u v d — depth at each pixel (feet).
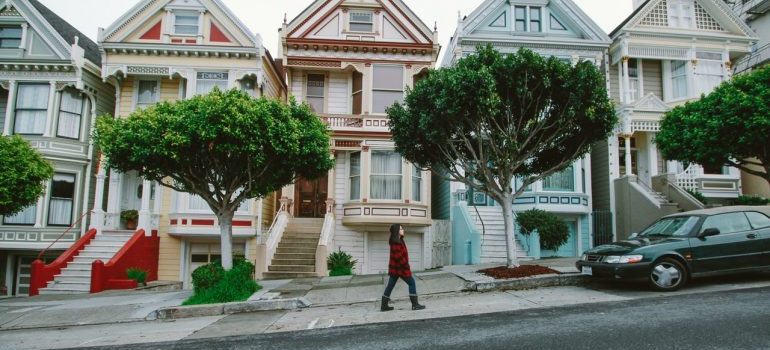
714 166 49.83
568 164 41.98
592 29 69.87
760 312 24.95
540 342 21.20
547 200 65.00
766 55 76.48
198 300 35.81
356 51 65.92
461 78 37.01
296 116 41.24
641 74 72.69
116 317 34.09
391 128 44.70
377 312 31.12
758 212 34.78
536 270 39.06
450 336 23.02
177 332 28.04
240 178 39.50
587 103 38.27
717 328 22.26
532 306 29.89
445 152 42.01
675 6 72.90
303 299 35.27
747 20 81.56
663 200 62.39
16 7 62.18
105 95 67.51
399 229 32.19
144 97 64.23
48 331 31.24
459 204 65.36
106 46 61.36
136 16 62.75
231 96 37.32
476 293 36.14
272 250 56.03
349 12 67.51
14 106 61.46
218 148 35.27
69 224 61.77
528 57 38.27
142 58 62.13
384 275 51.34
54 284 51.70
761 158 47.19
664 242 32.91
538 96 39.32
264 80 65.21
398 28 67.15
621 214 65.82
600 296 32.27
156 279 60.08
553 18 71.41
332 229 60.80
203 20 63.10
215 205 40.16
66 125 62.64
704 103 49.34
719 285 33.63
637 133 74.02
